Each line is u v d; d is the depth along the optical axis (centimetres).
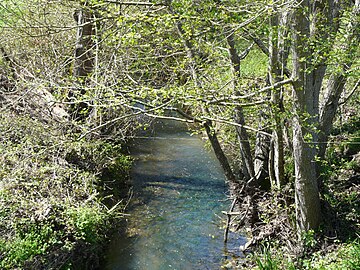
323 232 858
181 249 972
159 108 787
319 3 763
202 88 791
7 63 1303
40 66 1302
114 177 1229
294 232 905
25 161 966
